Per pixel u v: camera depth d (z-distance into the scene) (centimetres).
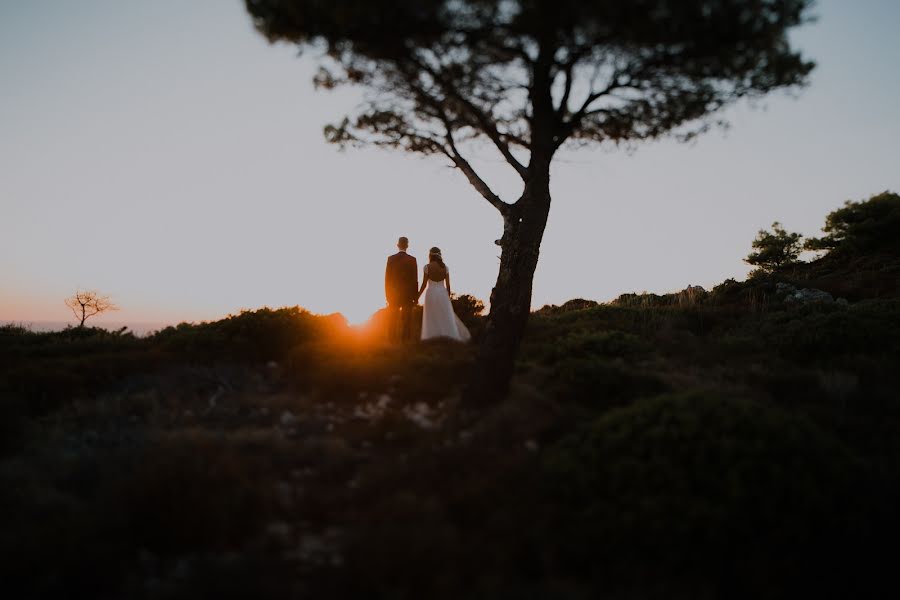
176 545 430
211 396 824
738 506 433
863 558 428
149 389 852
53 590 368
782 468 464
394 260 1150
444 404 749
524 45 696
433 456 562
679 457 482
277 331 1049
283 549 426
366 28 669
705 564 413
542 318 1434
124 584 383
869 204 2283
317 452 597
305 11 657
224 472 499
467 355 966
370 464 577
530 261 819
